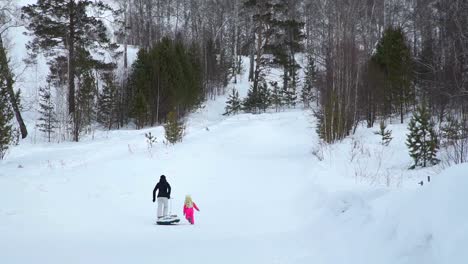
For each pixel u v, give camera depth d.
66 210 11.82
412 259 5.00
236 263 6.64
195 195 14.66
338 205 9.88
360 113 28.84
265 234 9.11
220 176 17.84
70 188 14.75
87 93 32.41
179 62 40.22
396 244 5.68
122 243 8.15
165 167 19.02
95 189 14.90
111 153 22.89
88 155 22.39
